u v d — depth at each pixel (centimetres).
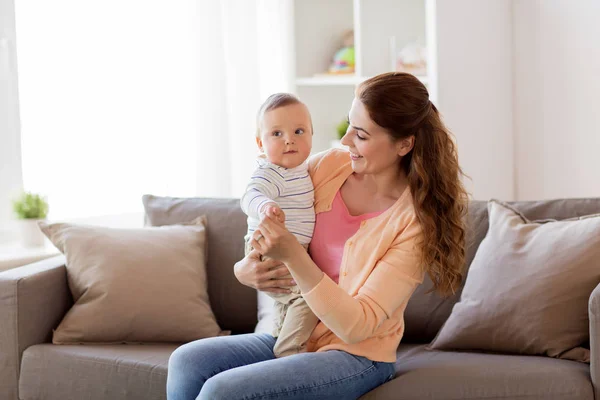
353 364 188
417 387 198
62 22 371
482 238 254
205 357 192
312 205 200
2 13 356
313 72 488
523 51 423
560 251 225
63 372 241
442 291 198
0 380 250
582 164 387
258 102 419
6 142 358
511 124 432
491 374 201
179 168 402
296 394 177
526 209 253
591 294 199
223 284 285
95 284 261
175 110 400
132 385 232
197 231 287
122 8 386
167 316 261
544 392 196
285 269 195
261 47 425
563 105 397
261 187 191
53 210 373
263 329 258
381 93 185
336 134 492
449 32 414
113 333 257
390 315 186
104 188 386
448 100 417
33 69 366
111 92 385
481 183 429
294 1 482
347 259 193
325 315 178
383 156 189
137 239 275
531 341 221
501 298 227
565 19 390
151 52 393
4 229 358
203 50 401
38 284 254
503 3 423
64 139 375
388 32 477
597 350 196
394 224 191
